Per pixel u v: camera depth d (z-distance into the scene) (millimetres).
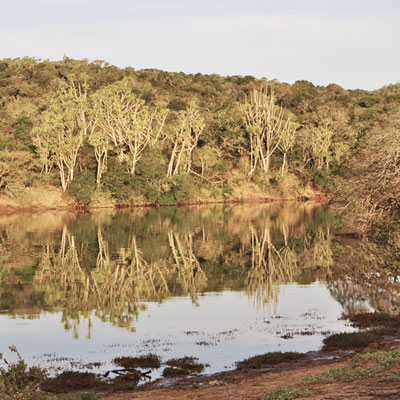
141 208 91812
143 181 95500
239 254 42438
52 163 90312
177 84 183125
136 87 154750
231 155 112250
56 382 15211
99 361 17438
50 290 29188
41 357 17906
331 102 147000
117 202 94500
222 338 19844
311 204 101812
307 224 64438
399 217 46469
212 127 110875
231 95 167000
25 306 25484
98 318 23156
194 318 22984
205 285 30469
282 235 54125
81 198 87938
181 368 16375
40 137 90625
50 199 87188
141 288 29719
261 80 186625
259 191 109438
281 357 16938
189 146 103438
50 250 44594
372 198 45812
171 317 23203
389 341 17984
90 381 15328
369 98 162750
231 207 93938
